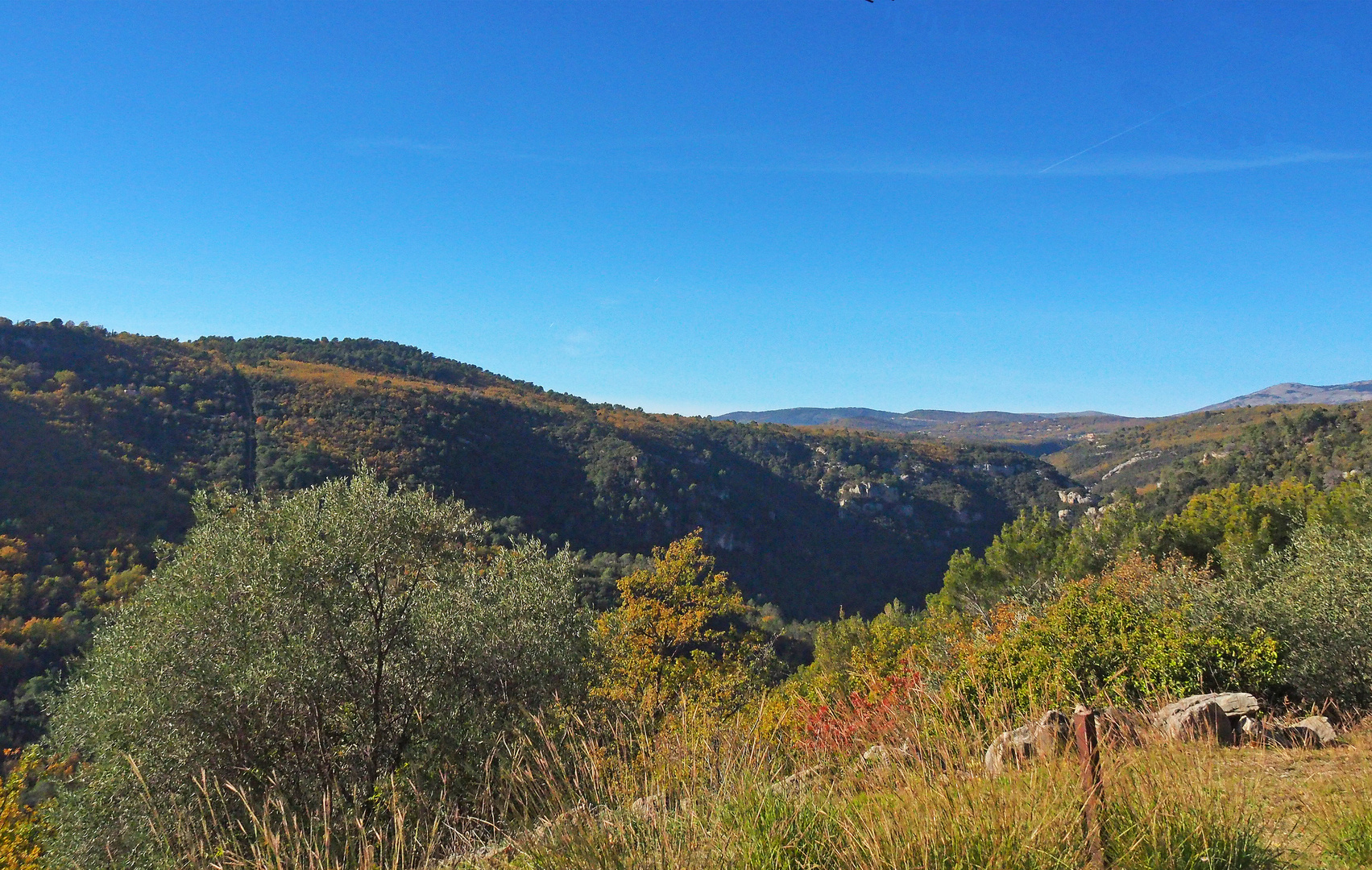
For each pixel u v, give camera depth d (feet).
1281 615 26.23
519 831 12.15
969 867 9.55
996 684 15.49
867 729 14.66
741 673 60.49
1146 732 13.62
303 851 12.44
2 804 32.89
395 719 30.83
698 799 11.93
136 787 26.53
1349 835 11.20
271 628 29.91
